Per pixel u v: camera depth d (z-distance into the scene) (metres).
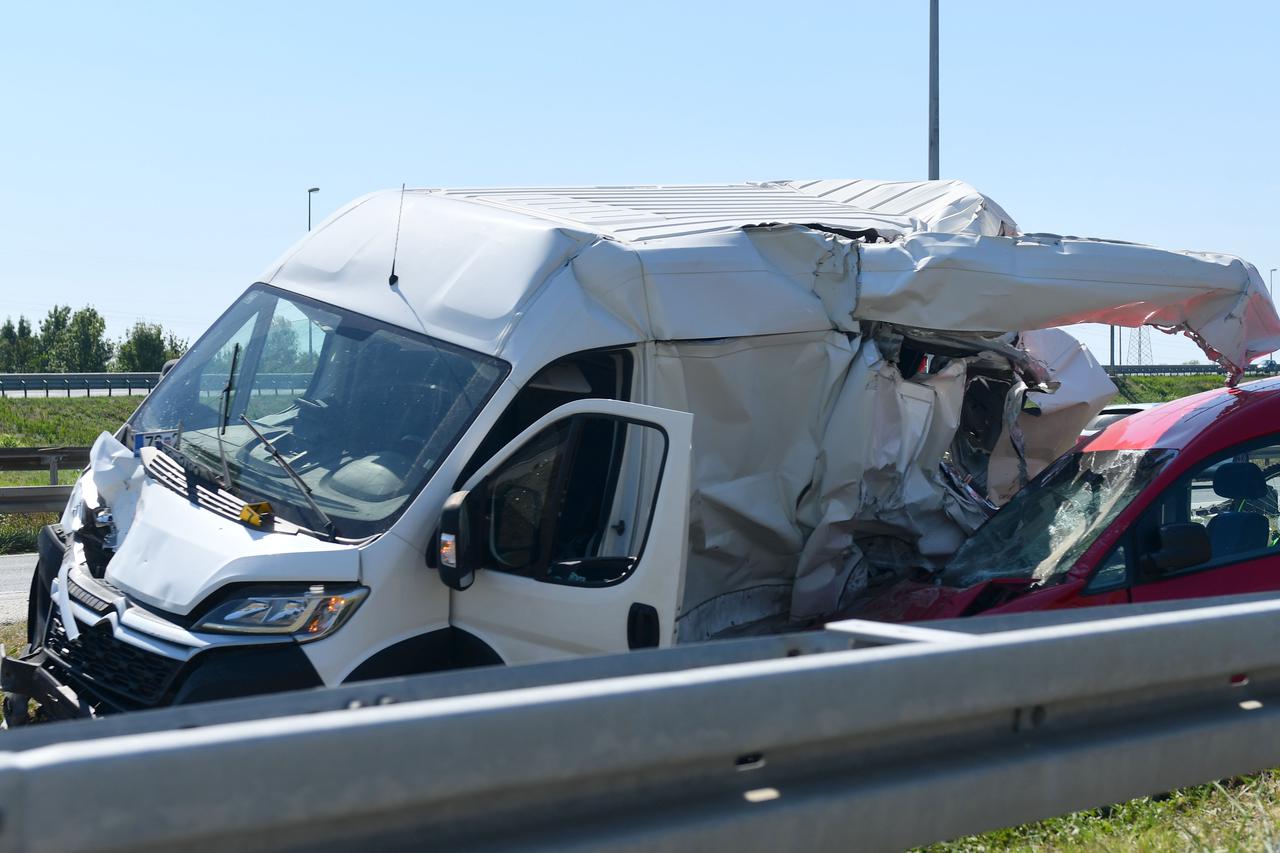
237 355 6.26
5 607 10.20
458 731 2.38
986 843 4.41
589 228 6.06
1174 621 3.34
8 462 15.61
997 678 3.04
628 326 5.73
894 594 6.40
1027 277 6.71
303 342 6.07
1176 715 3.47
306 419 5.64
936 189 8.37
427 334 5.66
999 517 6.77
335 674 4.74
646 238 6.04
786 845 2.80
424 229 6.19
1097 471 6.50
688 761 2.66
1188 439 6.23
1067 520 6.27
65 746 2.13
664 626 4.76
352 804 2.28
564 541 5.47
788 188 9.04
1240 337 7.09
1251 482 6.23
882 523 6.85
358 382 5.65
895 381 6.76
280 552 4.86
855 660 2.87
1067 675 3.14
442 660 5.07
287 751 2.22
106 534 5.69
